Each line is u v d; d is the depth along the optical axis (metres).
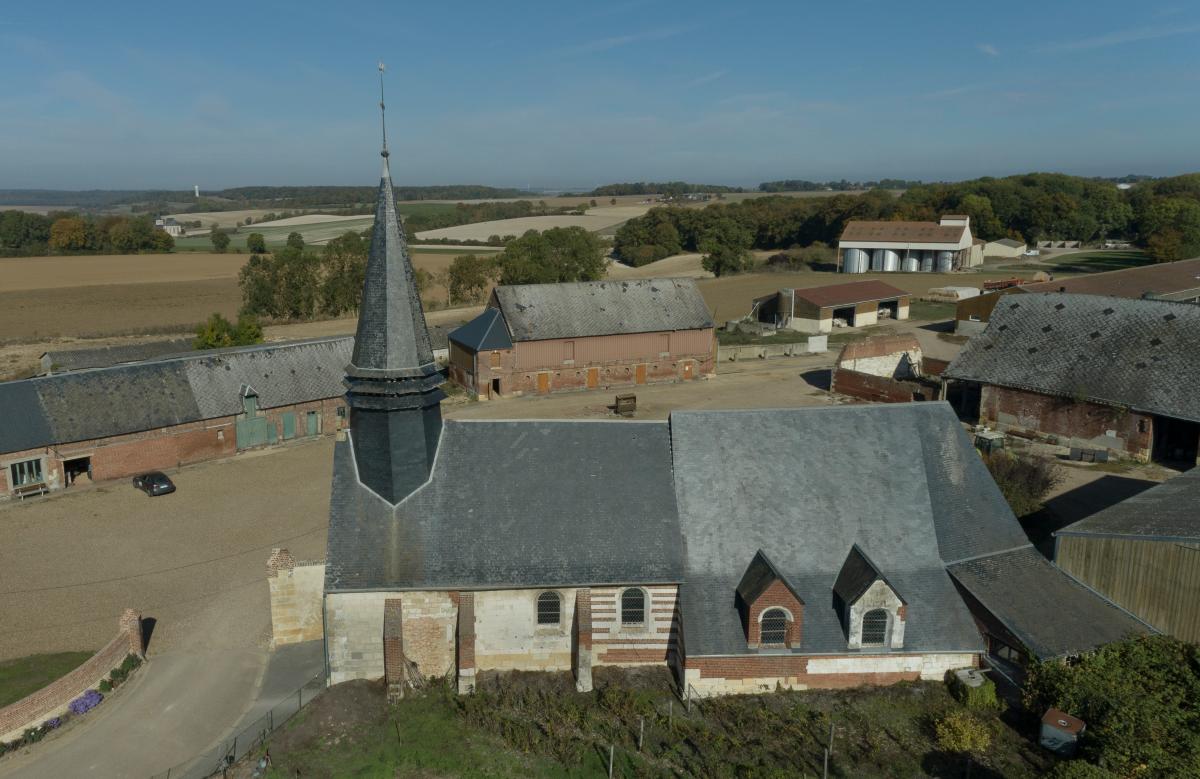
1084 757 25.92
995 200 196.25
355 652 31.83
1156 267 107.50
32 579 42.69
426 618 31.59
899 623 30.39
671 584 31.83
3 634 37.38
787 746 27.94
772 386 81.44
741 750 27.72
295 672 33.91
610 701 30.25
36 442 54.06
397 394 31.69
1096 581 32.91
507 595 31.53
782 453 34.69
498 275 131.38
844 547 32.81
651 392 80.25
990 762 26.86
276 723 30.22
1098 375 58.38
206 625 37.94
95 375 58.69
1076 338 61.50
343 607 31.36
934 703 29.94
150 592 41.25
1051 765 26.45
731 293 140.62
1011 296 67.75
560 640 32.19
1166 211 184.75
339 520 32.12
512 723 29.33
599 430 35.25
